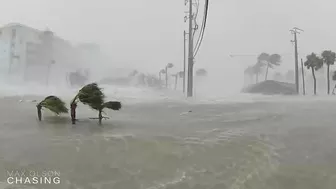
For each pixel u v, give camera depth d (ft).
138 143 20.62
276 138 23.09
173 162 17.33
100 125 27.02
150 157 17.98
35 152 18.31
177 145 20.42
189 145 20.54
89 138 21.65
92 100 27.30
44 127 25.16
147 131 24.77
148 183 14.55
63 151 18.60
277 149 20.16
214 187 14.25
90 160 17.25
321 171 16.33
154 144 20.45
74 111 27.14
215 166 16.79
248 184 14.75
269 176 15.74
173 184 14.46
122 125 27.40
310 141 22.24
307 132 25.36
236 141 21.86
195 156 18.35
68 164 16.62
